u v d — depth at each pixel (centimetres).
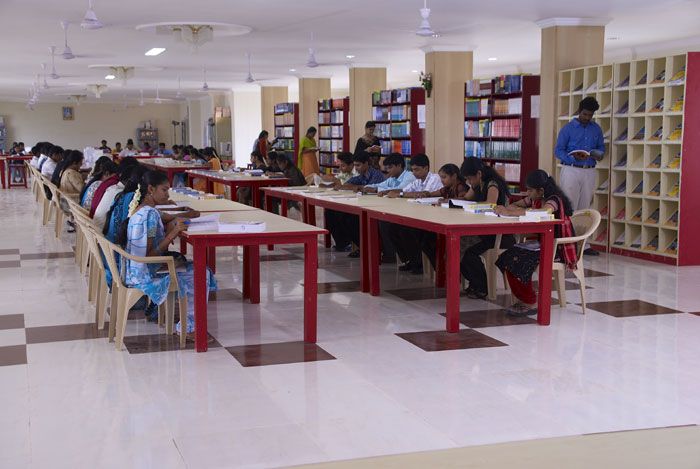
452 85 1319
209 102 2753
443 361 459
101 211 627
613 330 530
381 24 1073
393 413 373
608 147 884
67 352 484
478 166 646
